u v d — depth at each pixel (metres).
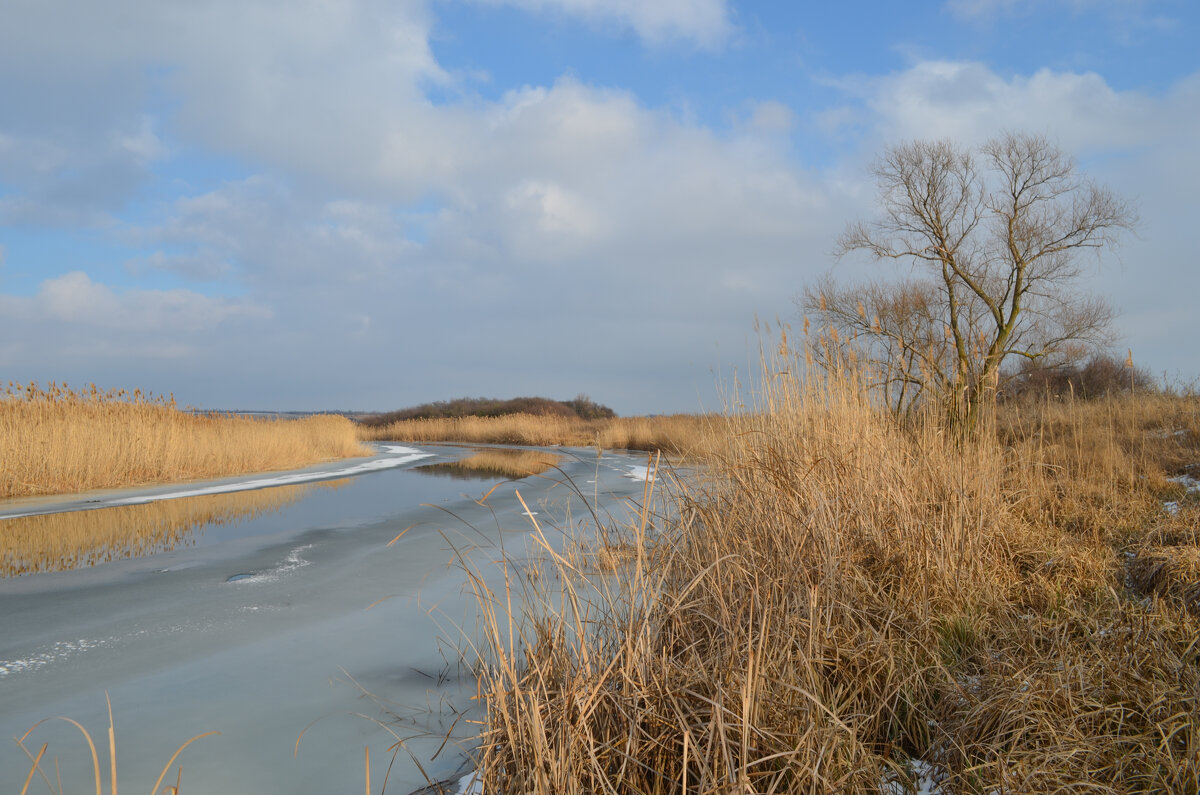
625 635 3.66
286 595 6.86
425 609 6.33
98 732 4.00
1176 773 2.83
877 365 7.53
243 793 3.33
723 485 5.62
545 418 43.25
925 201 17.44
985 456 6.74
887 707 3.68
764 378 6.69
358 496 14.55
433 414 57.41
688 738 2.77
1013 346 17.31
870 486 5.77
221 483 16.58
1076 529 7.04
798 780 2.83
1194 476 9.30
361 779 3.47
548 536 9.16
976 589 5.00
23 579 7.54
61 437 14.97
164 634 5.71
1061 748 3.06
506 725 3.03
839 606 4.29
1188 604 4.79
